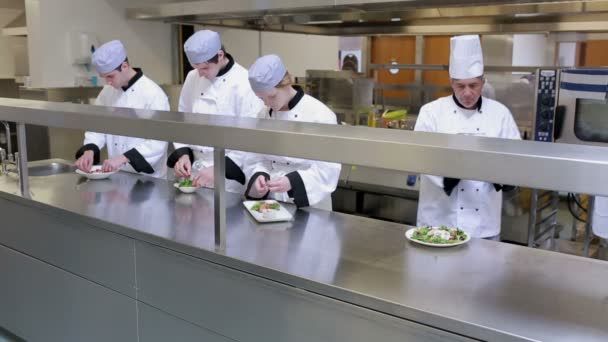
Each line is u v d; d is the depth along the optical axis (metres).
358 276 1.61
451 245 1.82
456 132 2.59
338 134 1.50
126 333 2.17
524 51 5.32
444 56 6.39
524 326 1.32
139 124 1.89
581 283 1.56
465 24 3.64
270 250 1.82
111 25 4.54
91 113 2.04
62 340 2.45
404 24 3.83
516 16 3.24
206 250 1.81
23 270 2.56
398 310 1.44
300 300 1.63
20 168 2.52
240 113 2.75
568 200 3.50
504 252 1.81
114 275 2.15
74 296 2.34
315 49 6.30
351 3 2.56
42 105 2.36
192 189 2.53
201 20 3.52
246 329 1.78
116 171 2.94
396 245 1.87
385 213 3.43
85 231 2.22
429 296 1.48
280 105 2.32
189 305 1.92
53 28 4.21
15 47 4.75
